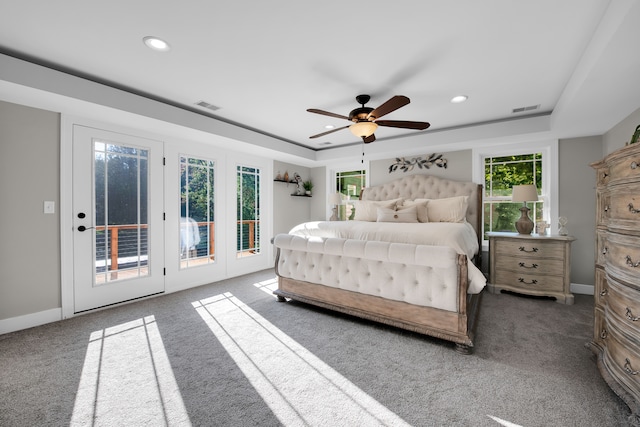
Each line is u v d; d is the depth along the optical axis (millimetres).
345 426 1361
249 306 3070
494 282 3562
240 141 3900
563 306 3051
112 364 1904
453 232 2498
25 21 1738
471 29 1818
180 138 3725
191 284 3854
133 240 3281
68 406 1498
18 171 2484
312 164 5703
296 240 2996
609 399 1537
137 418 1413
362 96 2840
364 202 4277
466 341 2020
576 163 3549
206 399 1556
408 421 1393
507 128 3566
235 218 4488
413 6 1615
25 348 2127
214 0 1567
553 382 1697
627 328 1412
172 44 2004
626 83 2129
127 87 2707
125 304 3139
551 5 1589
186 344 2191
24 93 2275
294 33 1877
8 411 1455
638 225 1356
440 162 4422
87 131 2902
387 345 2174
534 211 3916
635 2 1331
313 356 2010
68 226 2777
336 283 2729
